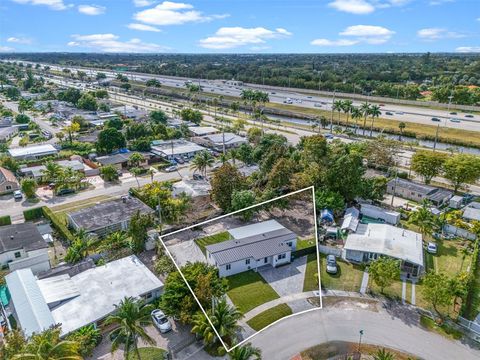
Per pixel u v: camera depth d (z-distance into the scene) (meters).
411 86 174.62
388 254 45.94
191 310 33.25
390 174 76.50
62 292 38.59
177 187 68.12
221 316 26.20
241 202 52.28
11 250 45.50
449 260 48.28
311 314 37.69
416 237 50.75
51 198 68.12
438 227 54.69
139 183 76.06
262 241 23.06
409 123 129.00
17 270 42.00
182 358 32.22
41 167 81.00
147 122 123.62
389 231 52.00
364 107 115.00
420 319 37.53
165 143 100.81
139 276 41.72
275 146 75.62
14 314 36.56
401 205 64.62
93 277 41.44
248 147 85.81
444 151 99.44
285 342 33.94
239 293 23.81
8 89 180.62
